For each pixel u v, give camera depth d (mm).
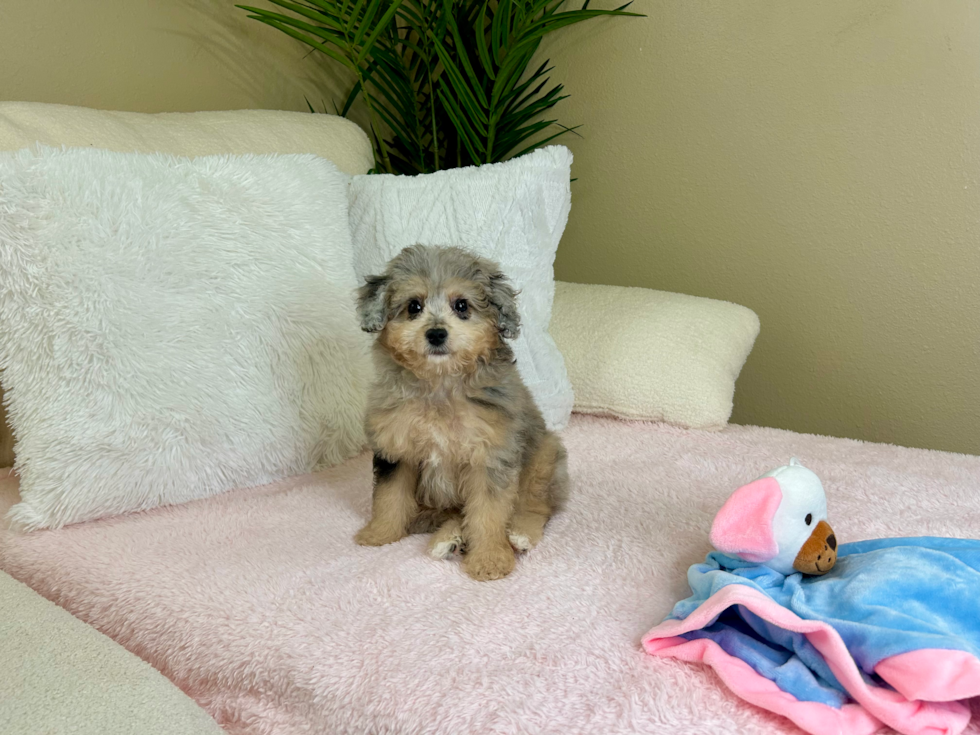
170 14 2666
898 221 2723
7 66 2287
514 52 2926
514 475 1683
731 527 1391
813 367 2996
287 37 3062
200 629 1349
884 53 2652
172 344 1833
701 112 3064
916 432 2807
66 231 1733
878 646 1129
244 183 2059
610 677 1202
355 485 2016
